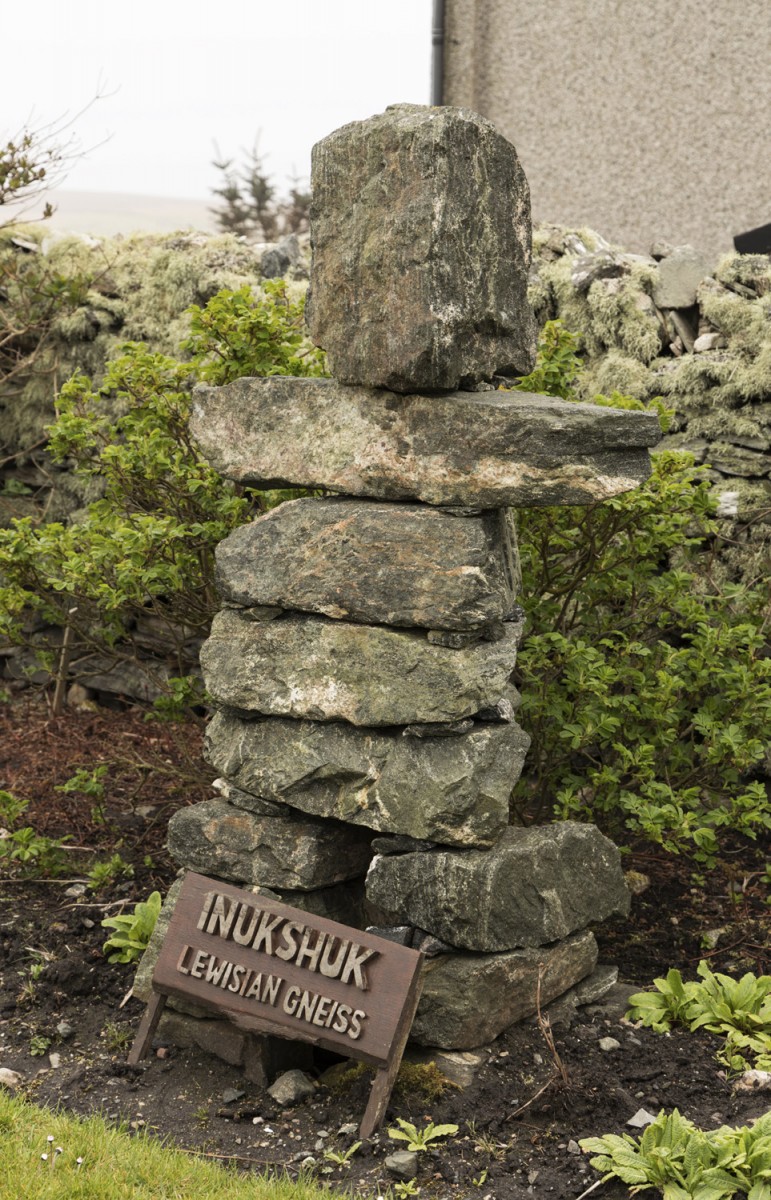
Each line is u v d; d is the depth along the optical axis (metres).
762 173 8.63
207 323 4.65
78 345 7.06
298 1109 3.64
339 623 3.75
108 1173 3.21
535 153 9.41
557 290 5.84
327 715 3.75
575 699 4.68
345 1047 3.51
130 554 4.72
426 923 3.66
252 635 3.89
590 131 9.18
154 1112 3.62
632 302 5.65
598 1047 3.80
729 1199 3.08
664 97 8.88
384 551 3.63
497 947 3.66
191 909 3.82
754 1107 3.48
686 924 4.72
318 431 3.75
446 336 3.42
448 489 3.54
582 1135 3.42
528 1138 3.42
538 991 3.62
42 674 7.35
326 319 3.66
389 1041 3.45
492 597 3.53
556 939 3.84
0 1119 3.45
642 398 5.64
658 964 4.43
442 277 3.40
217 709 4.09
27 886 4.98
